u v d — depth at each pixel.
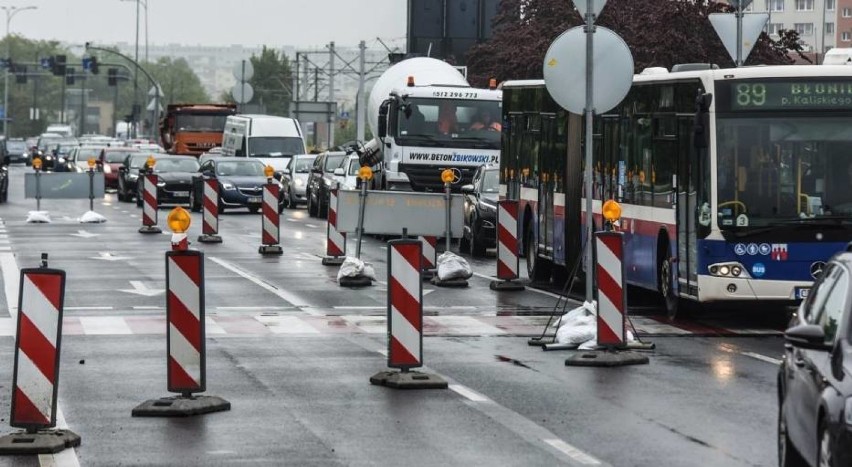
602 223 42.91
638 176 40.44
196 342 24.23
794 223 35.50
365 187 47.44
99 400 25.39
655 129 39.09
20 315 21.59
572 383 27.20
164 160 103.31
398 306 26.86
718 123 35.62
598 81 33.00
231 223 82.69
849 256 17.83
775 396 25.69
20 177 168.75
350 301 42.62
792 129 35.69
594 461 20.05
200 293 24.19
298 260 57.25
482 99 72.50
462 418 23.52
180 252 24.17
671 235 37.94
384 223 47.59
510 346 32.81
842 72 35.75
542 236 48.53
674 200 37.66
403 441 21.59
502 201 46.34
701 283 35.84
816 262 35.56
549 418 23.48
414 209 47.59
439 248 67.81
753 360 30.42
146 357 30.81
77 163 138.50
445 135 72.19
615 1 88.31
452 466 19.77
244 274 51.06
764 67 35.91
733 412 24.02
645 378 27.81
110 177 130.25
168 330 24.25
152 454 20.75
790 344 17.09
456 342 33.59
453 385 26.95
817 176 35.62
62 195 82.25
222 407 24.23
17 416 21.58
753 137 35.66
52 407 21.58
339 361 30.28
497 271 46.44
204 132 142.88
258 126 119.44
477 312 40.03
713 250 35.62
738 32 52.94
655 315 39.50
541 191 48.69
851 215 35.56
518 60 98.44
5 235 70.38
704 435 21.98
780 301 35.59
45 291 21.58
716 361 30.22
